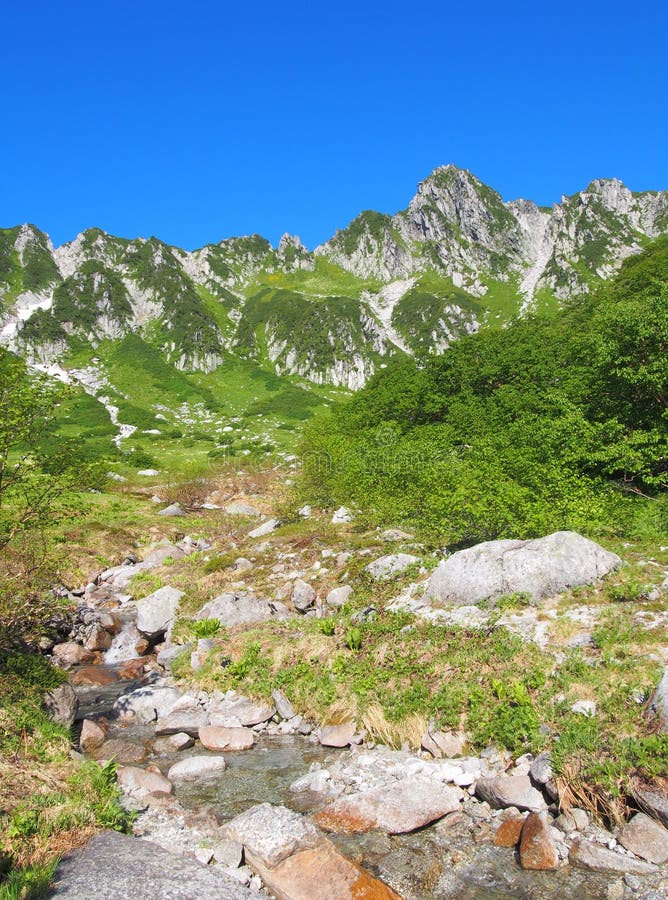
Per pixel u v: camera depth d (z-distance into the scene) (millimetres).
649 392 21906
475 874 7223
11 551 13828
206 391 122750
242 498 40094
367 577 16688
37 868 6688
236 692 12992
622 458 19266
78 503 12430
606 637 10906
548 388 28641
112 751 10992
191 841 7785
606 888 6781
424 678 11367
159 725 12070
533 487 18484
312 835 7684
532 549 13391
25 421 11039
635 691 9375
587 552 13273
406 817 8203
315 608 16469
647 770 7727
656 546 15156
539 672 10359
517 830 7828
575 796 8016
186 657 14914
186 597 18500
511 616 12453
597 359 23375
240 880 7113
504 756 9211
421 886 7074
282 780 9789
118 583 22703
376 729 10773
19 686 10844
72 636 17812
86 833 7652
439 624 12906
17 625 12414
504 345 42375
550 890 6859
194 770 10125
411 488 21469
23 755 9398
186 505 38938
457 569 13867
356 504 24141
